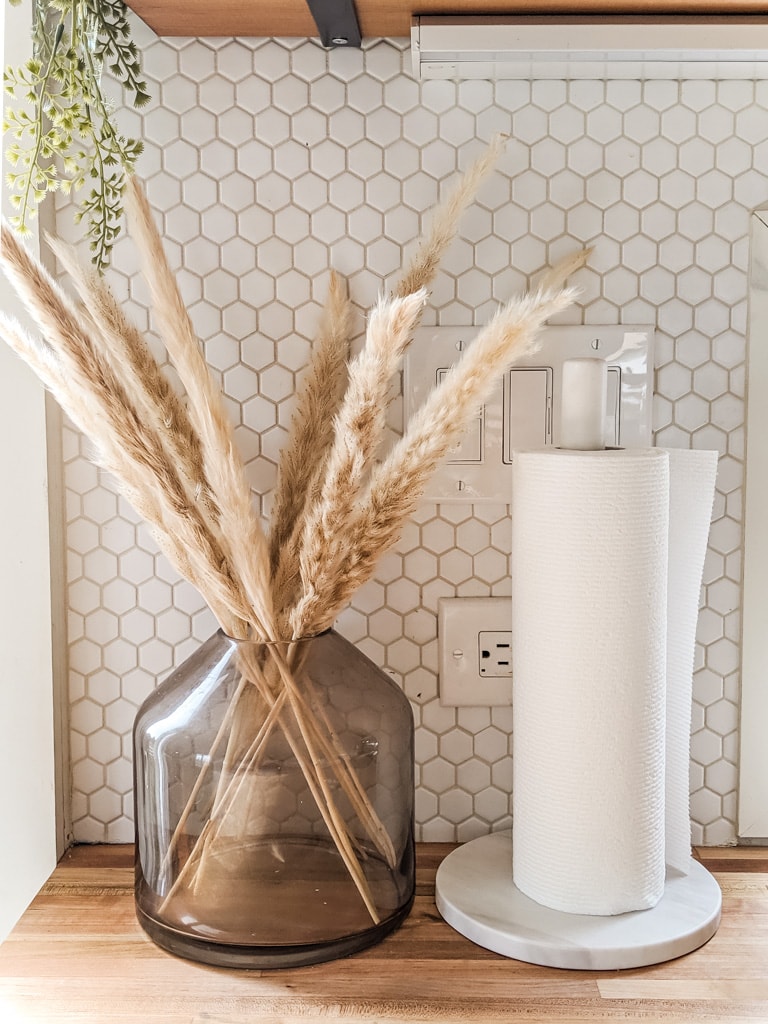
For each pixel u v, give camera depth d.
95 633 0.89
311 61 0.84
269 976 0.70
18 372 0.83
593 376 0.73
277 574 0.75
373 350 0.62
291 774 0.72
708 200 0.85
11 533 0.84
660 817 0.75
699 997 0.67
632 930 0.72
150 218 0.72
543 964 0.70
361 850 0.73
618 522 0.69
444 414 0.66
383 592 0.88
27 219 0.79
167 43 0.84
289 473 0.79
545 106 0.84
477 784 0.89
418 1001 0.66
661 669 0.73
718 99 0.84
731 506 0.88
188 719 0.72
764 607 0.88
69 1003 0.67
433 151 0.85
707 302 0.86
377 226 0.85
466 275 0.86
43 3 0.80
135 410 0.66
